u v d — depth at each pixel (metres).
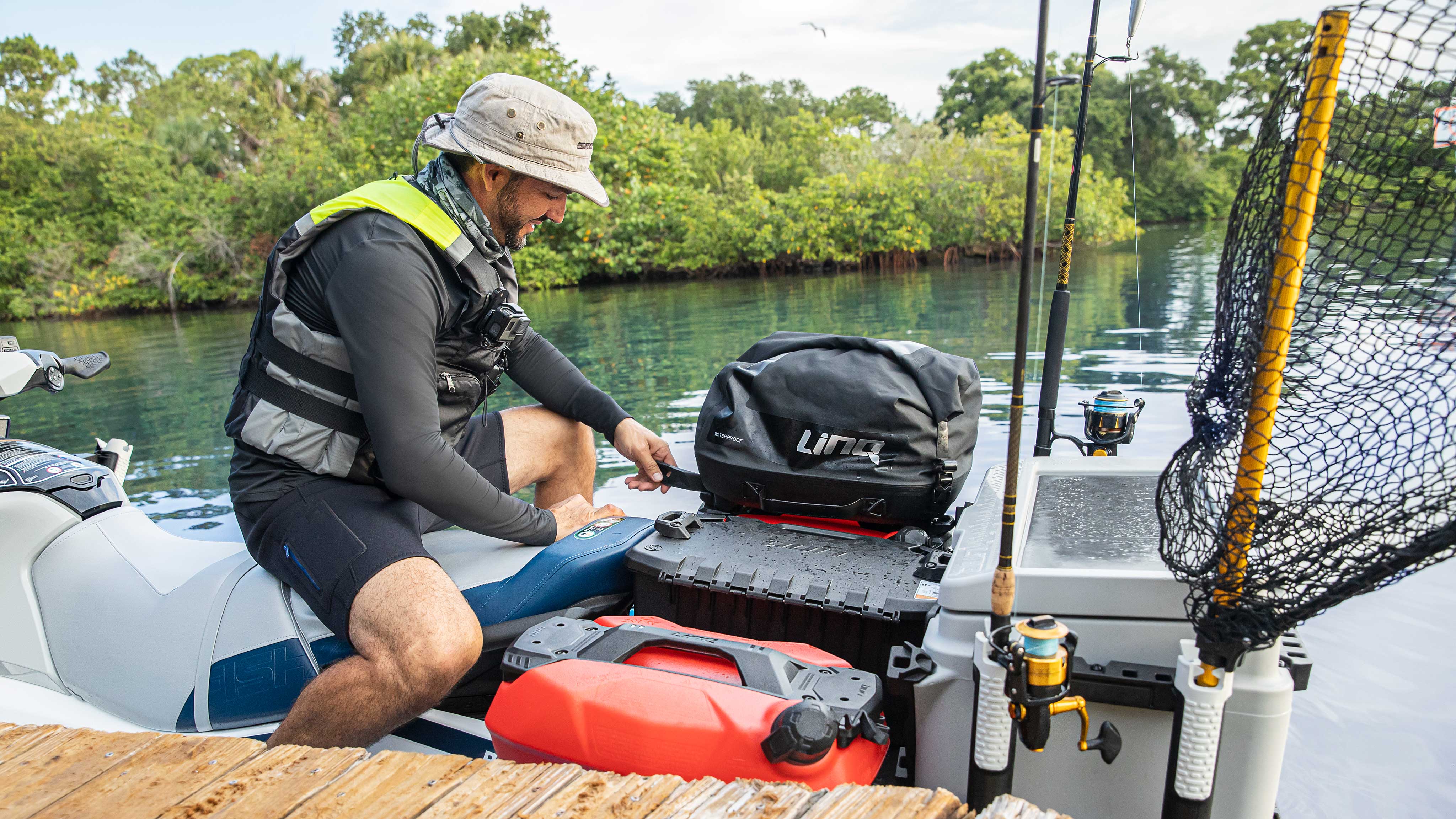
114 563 1.91
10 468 1.95
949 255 20.34
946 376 1.91
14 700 1.65
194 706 1.75
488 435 2.15
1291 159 1.02
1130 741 1.31
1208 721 1.14
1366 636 2.33
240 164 28.92
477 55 20.56
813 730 1.23
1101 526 1.51
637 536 1.99
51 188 23.25
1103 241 20.03
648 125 20.09
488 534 1.85
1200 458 1.19
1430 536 0.98
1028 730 1.16
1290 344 1.08
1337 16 0.97
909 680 1.41
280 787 1.21
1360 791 1.73
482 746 1.73
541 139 1.76
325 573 1.66
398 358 1.68
